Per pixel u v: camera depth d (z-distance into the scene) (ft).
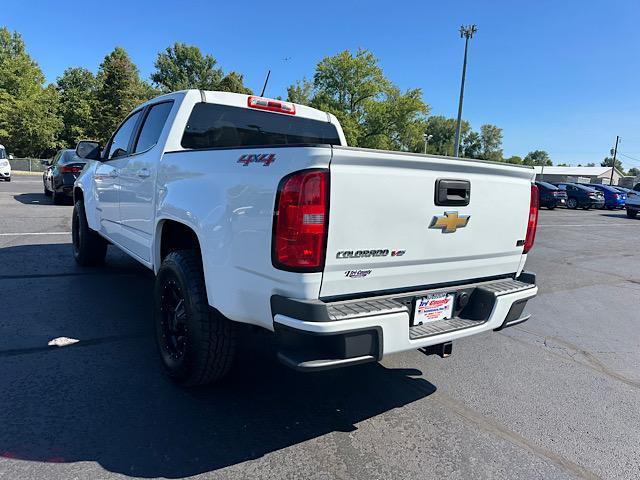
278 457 8.44
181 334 10.59
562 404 11.30
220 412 9.84
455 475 8.25
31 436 8.54
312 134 16.47
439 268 9.55
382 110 180.45
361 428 9.62
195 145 13.15
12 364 11.35
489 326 9.91
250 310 8.43
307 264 7.54
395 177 8.32
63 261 22.39
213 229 9.05
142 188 13.26
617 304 21.52
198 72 252.83
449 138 351.87
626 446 9.56
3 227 31.27
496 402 11.20
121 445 8.46
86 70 213.46
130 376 11.10
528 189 11.11
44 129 154.10
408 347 8.41
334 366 7.59
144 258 13.41
